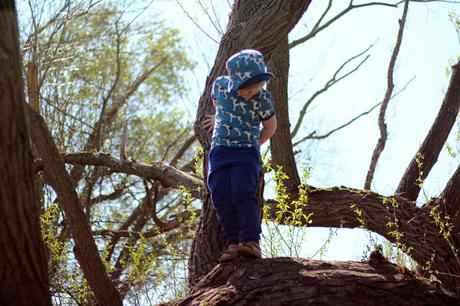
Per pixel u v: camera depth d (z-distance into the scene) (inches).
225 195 211.5
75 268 281.0
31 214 158.2
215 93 219.0
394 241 288.8
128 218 509.0
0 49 147.1
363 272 191.9
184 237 332.5
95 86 578.2
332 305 183.6
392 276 191.6
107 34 584.4
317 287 186.2
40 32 466.0
